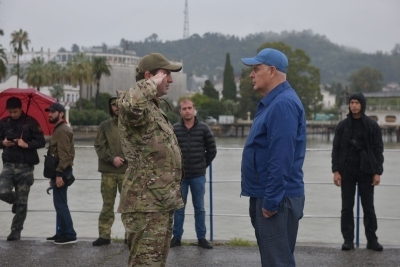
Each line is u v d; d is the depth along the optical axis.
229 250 7.71
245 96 107.25
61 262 6.98
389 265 6.89
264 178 5.12
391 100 91.75
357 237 8.32
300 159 5.15
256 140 5.14
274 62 5.19
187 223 13.69
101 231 7.94
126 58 140.50
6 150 8.05
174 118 72.00
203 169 7.94
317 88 103.06
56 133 7.94
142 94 4.57
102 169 7.98
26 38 80.88
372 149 7.58
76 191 19.67
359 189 7.70
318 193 18.66
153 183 4.75
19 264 6.87
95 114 76.38
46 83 81.06
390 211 15.40
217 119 103.81
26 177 8.09
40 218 14.74
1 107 8.46
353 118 7.62
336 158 7.72
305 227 13.80
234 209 15.70
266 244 5.10
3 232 12.77
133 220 4.77
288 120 4.93
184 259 7.20
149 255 4.74
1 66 69.81
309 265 6.89
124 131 4.77
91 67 83.25
